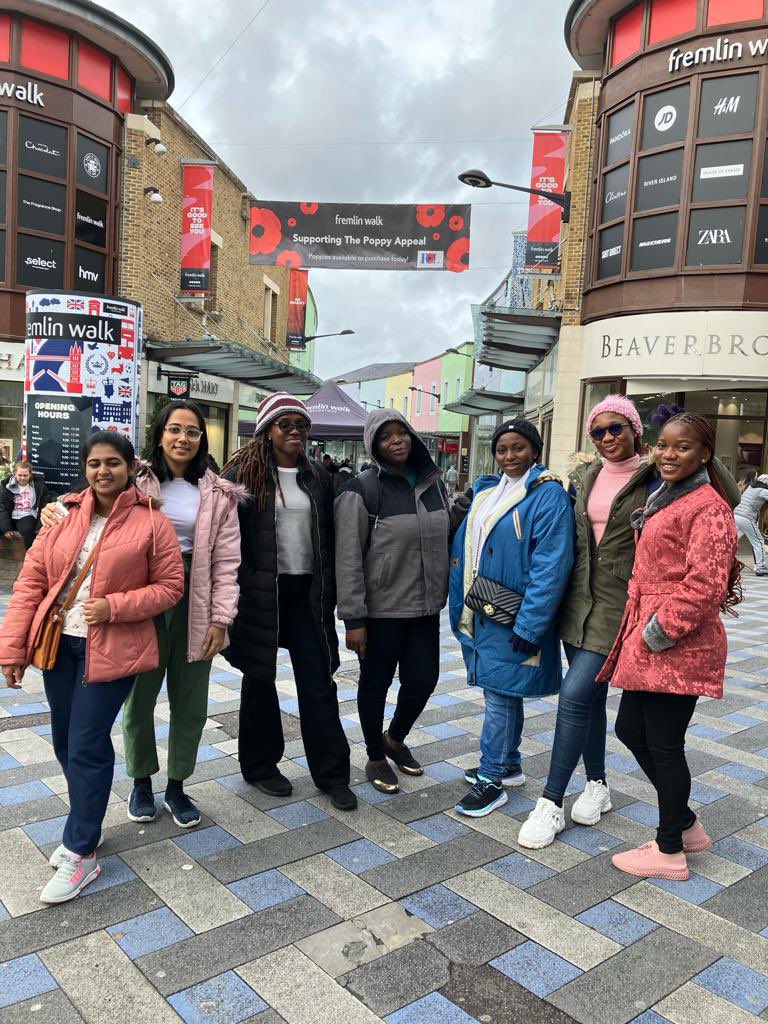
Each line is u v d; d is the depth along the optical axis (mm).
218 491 3172
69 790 2713
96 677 2623
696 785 3799
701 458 2807
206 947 2387
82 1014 2082
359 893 2723
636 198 12266
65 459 8602
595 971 2342
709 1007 2201
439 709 4848
